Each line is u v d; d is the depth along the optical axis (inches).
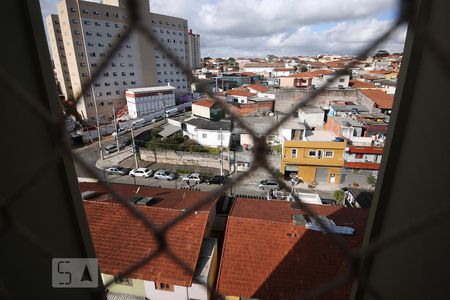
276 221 271.1
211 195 43.4
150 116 1082.1
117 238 256.1
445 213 32.2
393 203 49.4
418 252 45.6
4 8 39.7
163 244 48.1
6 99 41.5
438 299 41.3
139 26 29.3
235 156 692.7
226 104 36.7
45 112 37.0
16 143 43.3
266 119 734.5
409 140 44.9
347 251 39.7
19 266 46.6
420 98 41.8
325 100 883.4
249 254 245.3
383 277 53.6
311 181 621.6
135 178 669.9
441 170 39.0
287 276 226.8
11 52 40.7
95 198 314.0
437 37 35.9
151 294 234.8
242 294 220.7
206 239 281.4
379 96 810.2
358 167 592.4
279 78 1214.3
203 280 225.6
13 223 42.8
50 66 46.1
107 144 872.3
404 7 27.9
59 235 54.1
